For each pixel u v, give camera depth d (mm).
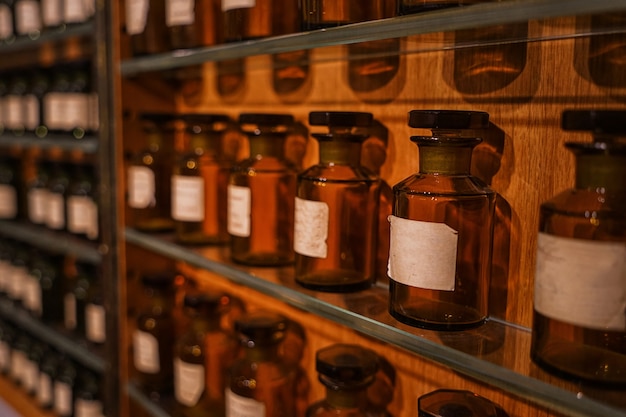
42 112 1654
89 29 1290
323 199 845
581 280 565
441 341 686
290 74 1070
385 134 917
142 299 1317
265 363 991
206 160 1122
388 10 784
